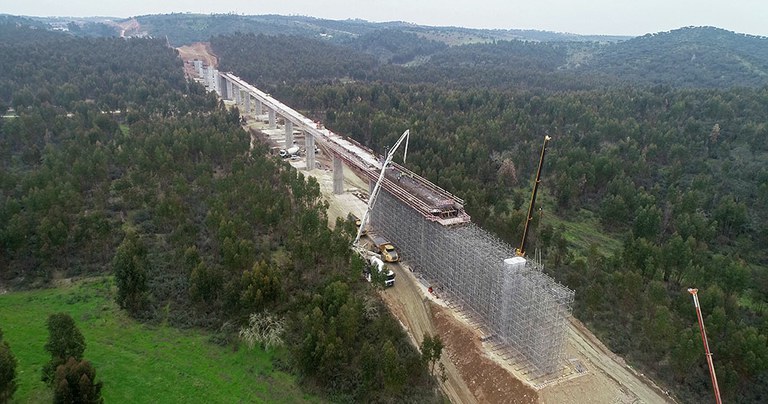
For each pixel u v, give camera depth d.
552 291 68.00
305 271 90.69
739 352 70.38
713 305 80.06
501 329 74.69
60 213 95.06
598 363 74.31
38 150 135.75
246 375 69.44
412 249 97.06
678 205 116.75
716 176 136.25
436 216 87.31
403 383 65.50
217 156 141.88
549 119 182.88
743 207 113.38
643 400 68.38
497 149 161.00
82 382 55.81
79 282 86.81
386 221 106.81
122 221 105.94
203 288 79.06
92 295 83.19
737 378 68.38
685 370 71.38
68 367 56.91
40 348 69.88
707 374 72.94
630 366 74.38
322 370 66.94
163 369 68.69
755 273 101.62
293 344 74.00
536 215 112.44
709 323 75.62
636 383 71.25
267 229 105.56
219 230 92.19
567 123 183.38
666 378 72.44
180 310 80.38
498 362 70.44
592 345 78.12
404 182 102.50
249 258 86.50
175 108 187.75
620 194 124.88
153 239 99.88
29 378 64.06
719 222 115.50
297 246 89.19
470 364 72.25
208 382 67.50
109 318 77.69
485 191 121.44
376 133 167.88
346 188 138.00
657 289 82.00
